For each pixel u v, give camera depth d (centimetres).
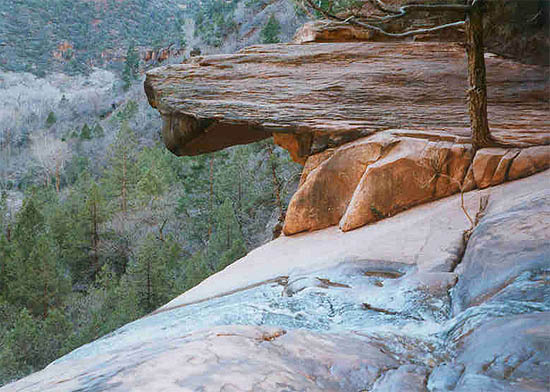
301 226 667
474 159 577
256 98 849
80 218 3847
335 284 378
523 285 246
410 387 150
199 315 346
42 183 8250
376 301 327
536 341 161
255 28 9288
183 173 5262
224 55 1013
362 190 606
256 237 3509
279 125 747
